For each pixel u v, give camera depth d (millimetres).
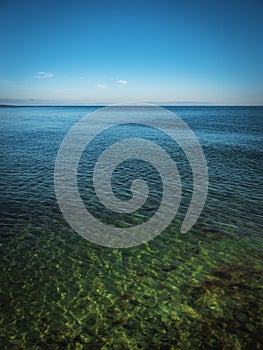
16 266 9758
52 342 6832
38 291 8562
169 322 7492
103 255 10656
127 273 9578
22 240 11523
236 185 19312
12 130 54781
